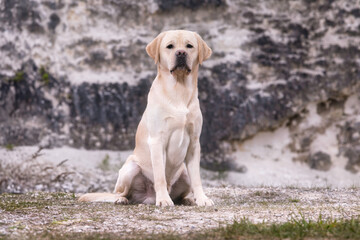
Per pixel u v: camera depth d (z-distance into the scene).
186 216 5.56
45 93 16.19
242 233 4.39
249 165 15.80
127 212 5.91
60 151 15.36
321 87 15.95
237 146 16.09
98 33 16.55
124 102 16.09
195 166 6.93
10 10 16.69
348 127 15.91
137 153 7.21
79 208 6.34
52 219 5.45
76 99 16.05
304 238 4.24
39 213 5.88
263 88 15.97
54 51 16.45
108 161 15.16
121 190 7.19
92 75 16.30
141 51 16.45
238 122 15.82
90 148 15.85
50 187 12.11
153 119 6.71
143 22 16.69
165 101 6.68
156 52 6.90
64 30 16.58
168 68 6.74
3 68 16.38
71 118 16.05
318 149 15.97
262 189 9.08
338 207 6.25
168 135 6.73
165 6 16.55
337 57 16.06
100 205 6.71
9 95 16.23
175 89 6.69
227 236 4.30
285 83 16.00
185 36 6.80
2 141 15.90
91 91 16.08
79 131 15.95
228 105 15.88
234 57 16.14
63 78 16.25
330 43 16.12
